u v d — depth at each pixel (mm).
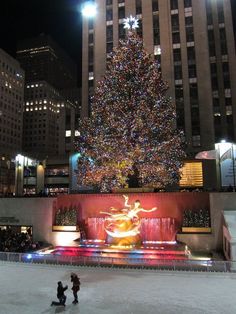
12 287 18641
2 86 135125
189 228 30531
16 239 30922
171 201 32344
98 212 34062
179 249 27625
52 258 23750
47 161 89250
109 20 67125
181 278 20203
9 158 113062
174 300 16281
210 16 73438
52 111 171125
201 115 59812
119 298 16641
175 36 64062
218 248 29719
